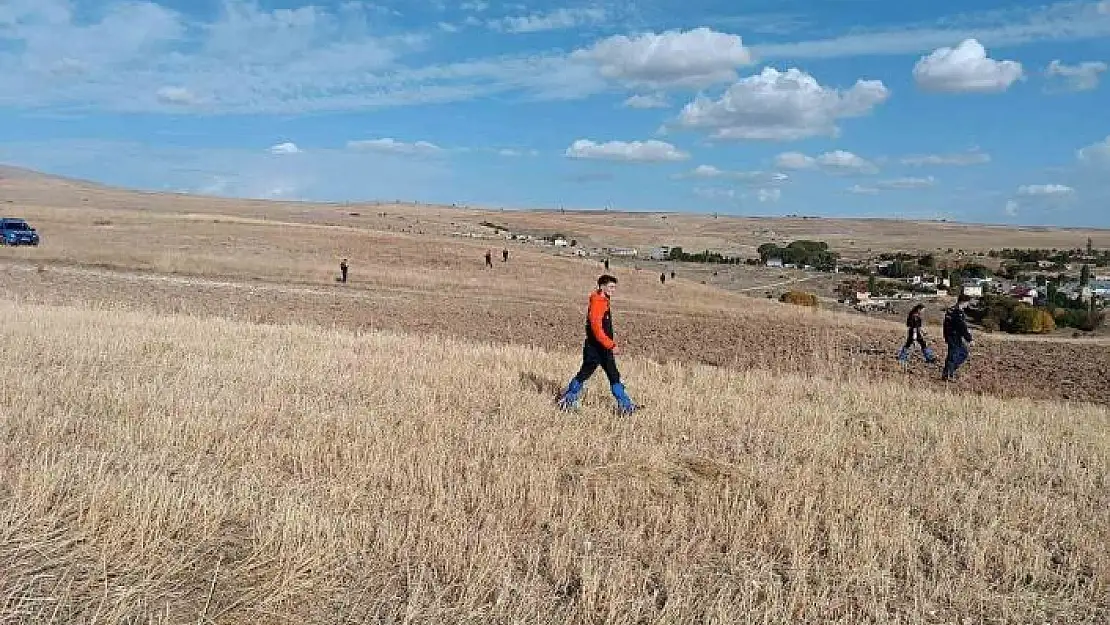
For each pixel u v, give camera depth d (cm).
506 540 544
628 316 3447
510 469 691
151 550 489
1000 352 2644
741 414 1035
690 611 479
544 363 1410
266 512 568
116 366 1095
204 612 435
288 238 6569
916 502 708
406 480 655
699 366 1636
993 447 946
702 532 603
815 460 823
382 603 470
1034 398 1727
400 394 1029
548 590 497
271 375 1105
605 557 549
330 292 3669
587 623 461
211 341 1425
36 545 480
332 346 1478
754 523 621
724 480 728
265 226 7650
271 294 3375
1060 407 1371
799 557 561
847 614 488
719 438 909
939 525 663
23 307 1847
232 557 505
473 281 4766
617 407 1044
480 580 488
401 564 513
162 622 423
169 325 1639
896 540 596
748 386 1302
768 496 677
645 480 715
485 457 730
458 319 2959
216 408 861
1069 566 597
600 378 1281
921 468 835
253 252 5506
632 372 1390
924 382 1886
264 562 496
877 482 744
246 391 984
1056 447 969
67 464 611
